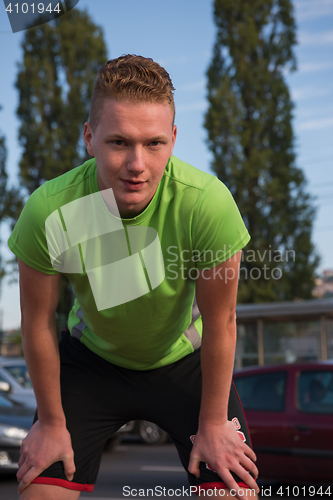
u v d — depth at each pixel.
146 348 1.54
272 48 22.75
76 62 24.78
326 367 5.34
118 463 7.32
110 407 1.61
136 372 1.60
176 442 1.65
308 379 5.34
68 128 23.80
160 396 1.60
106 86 1.20
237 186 21.19
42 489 1.50
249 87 22.28
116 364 1.60
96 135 1.23
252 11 22.98
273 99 22.28
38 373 1.48
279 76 22.72
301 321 12.84
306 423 5.05
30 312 1.44
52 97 24.19
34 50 24.89
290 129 21.97
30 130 23.62
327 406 5.09
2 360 10.03
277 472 5.12
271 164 21.42
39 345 1.46
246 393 5.59
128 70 1.20
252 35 22.48
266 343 13.08
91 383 1.61
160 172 1.24
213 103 21.92
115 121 1.19
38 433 1.54
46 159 23.23
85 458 1.58
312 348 12.60
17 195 24.66
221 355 1.43
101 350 1.60
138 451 8.53
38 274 1.40
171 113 1.24
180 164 1.39
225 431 1.51
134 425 9.33
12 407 6.45
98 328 1.52
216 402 1.48
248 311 13.29
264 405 5.40
